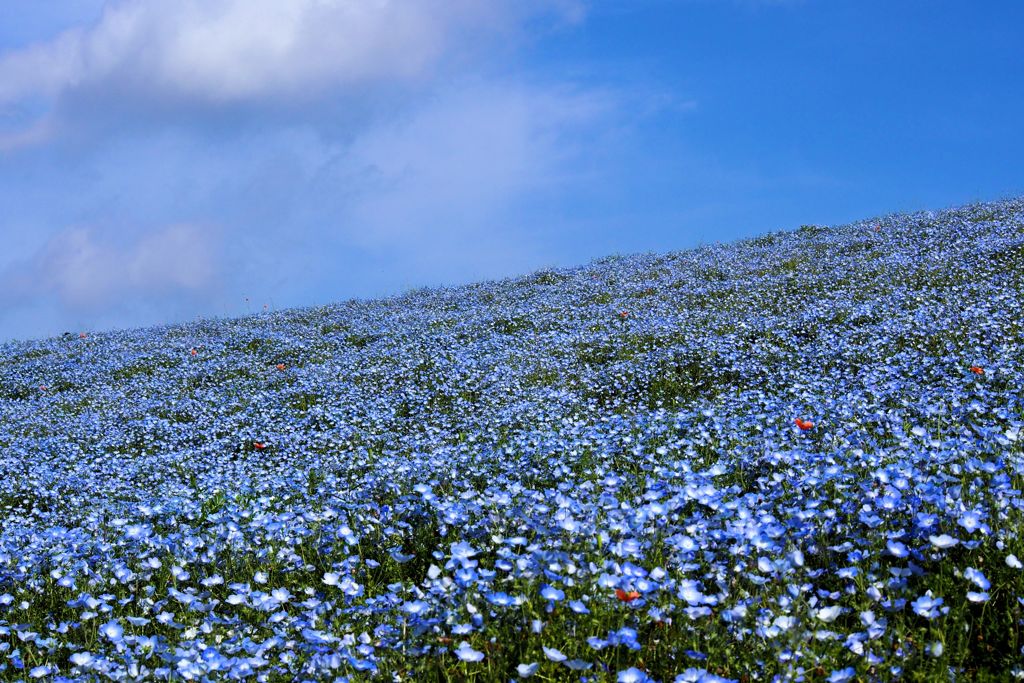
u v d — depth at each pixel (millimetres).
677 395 10031
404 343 15852
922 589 3652
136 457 10344
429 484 6293
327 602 4027
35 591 4781
